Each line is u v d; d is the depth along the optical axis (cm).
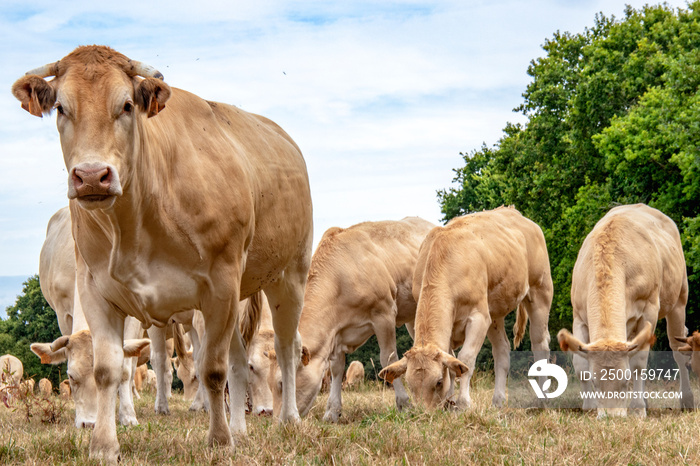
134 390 1589
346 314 1011
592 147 2820
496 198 3619
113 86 420
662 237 1084
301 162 677
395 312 1059
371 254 1048
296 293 702
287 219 622
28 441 560
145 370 2017
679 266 1090
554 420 679
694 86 2258
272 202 594
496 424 656
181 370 1533
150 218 468
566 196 2906
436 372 839
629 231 998
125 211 449
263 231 585
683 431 629
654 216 1126
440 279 924
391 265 1081
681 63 2255
